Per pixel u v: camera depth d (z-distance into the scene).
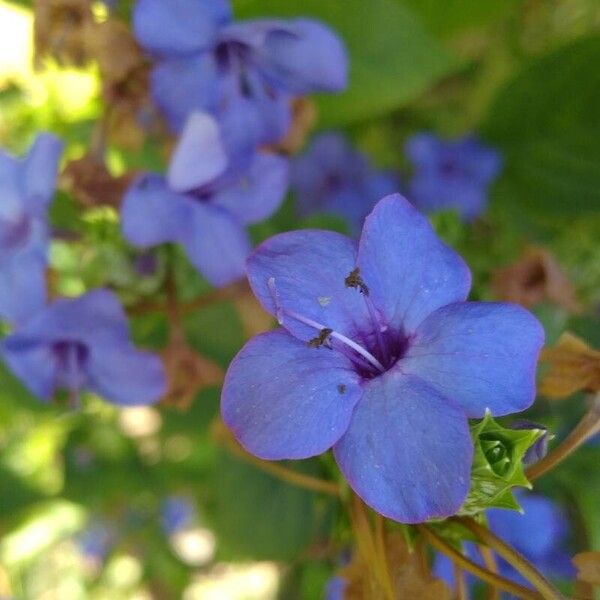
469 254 0.11
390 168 0.15
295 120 0.10
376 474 0.06
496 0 0.12
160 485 0.15
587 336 0.10
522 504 0.09
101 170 0.09
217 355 0.10
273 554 0.10
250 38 0.09
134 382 0.09
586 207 0.12
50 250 0.09
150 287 0.09
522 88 0.12
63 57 0.09
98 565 0.18
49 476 0.15
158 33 0.09
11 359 0.09
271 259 0.06
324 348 0.06
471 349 0.06
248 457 0.08
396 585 0.07
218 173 0.08
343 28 0.10
